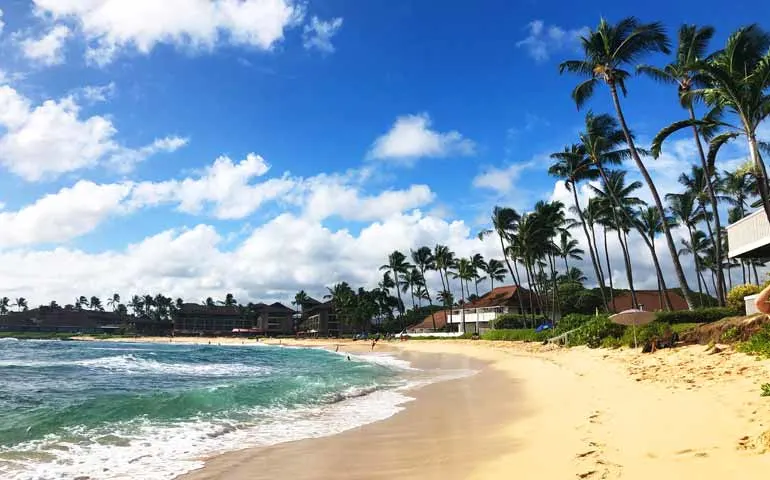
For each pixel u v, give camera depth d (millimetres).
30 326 153500
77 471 7824
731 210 46844
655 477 5344
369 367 29344
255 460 8312
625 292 70688
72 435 10336
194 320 142250
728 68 18766
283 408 13695
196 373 26328
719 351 14586
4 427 11000
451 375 22938
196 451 9047
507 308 75438
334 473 7422
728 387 9516
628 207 43000
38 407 13898
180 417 12297
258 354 51469
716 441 6281
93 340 127375
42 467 8031
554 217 54719
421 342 66688
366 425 11281
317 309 122312
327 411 13281
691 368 12969
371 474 7262
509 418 10961
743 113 18500
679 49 28562
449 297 86062
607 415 9258
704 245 53969
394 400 15125
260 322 139875
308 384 18750
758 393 8422
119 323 167125
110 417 12125
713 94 20109
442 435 9703
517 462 6938
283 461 8211
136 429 10945
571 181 42094
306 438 10023
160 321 153250
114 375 25062
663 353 17422
